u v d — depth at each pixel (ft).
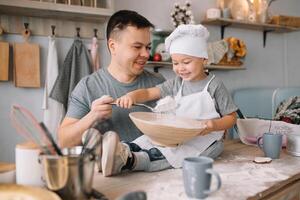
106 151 2.74
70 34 6.54
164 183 2.70
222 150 3.82
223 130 3.58
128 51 4.07
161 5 7.70
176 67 3.80
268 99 8.27
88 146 2.39
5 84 6.04
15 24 6.00
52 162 2.03
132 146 3.21
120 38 4.08
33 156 2.28
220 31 8.79
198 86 3.79
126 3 7.14
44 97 6.14
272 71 10.32
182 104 3.66
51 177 2.05
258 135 4.50
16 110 2.19
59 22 6.41
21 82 6.01
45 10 5.67
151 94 4.04
